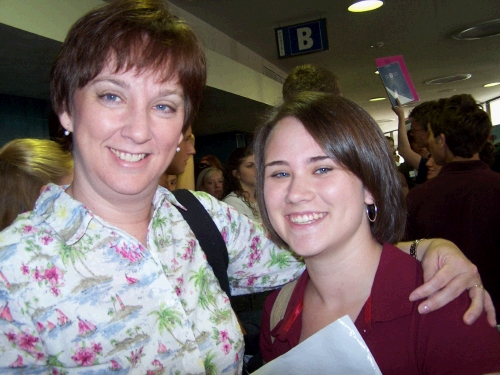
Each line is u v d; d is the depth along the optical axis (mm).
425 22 4359
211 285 1033
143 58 801
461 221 1755
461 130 1835
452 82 7805
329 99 894
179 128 907
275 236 1096
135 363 842
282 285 1198
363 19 4117
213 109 3678
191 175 2506
